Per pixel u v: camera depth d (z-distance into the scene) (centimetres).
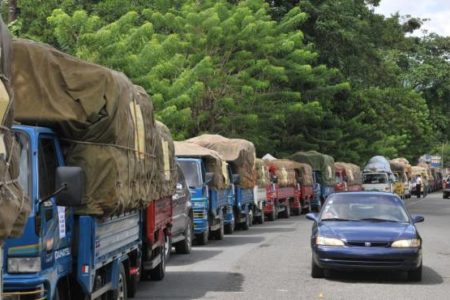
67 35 2278
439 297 1116
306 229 2533
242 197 2481
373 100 4962
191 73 2775
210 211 2036
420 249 1260
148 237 1165
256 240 2092
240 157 2447
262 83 3447
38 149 697
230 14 3497
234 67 3466
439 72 6988
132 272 1060
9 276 649
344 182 4603
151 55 2533
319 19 4288
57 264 709
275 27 3862
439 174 9512
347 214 1362
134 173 884
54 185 730
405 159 7131
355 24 4462
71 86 759
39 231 657
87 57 2227
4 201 505
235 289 1188
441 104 7244
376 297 1113
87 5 3184
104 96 764
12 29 1889
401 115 6059
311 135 4494
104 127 762
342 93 4609
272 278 1316
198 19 3288
